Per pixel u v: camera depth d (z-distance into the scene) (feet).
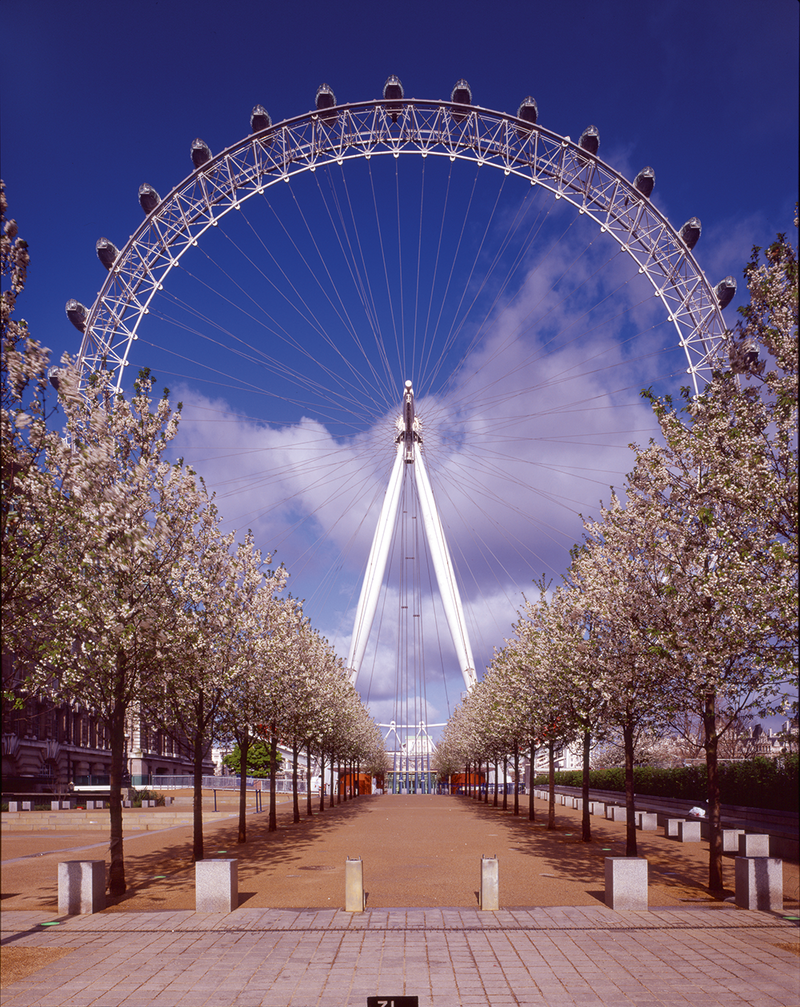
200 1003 40.52
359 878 62.08
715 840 71.00
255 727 122.01
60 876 63.05
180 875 82.94
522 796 314.55
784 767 92.73
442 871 84.28
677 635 68.69
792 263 59.31
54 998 41.52
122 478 74.38
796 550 57.21
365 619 315.99
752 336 62.28
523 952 49.83
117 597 71.15
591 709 93.15
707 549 69.97
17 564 56.13
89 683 73.77
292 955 49.47
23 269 53.78
